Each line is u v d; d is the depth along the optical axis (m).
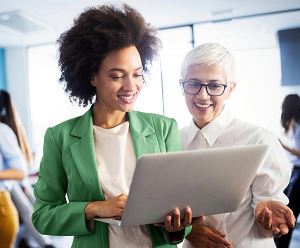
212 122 1.16
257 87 3.49
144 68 0.96
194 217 0.83
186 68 1.13
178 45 3.66
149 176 0.64
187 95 1.14
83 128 0.89
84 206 0.80
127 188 0.85
